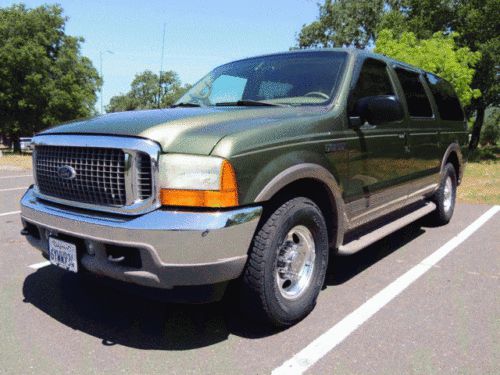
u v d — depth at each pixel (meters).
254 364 2.61
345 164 3.41
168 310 3.35
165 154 2.54
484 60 19.88
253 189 2.65
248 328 3.07
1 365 2.59
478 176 12.45
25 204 3.22
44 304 3.45
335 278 4.04
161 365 2.61
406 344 2.83
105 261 2.69
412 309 3.36
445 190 5.97
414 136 4.60
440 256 4.70
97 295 3.63
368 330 3.02
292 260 3.03
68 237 2.86
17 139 33.78
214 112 3.10
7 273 4.15
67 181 2.89
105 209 2.69
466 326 3.07
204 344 2.85
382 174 3.98
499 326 3.07
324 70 3.80
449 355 2.69
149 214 2.53
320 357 2.68
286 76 3.90
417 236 5.54
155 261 2.48
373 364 2.60
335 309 3.36
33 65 31.14
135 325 3.12
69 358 2.67
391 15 23.86
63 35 34.47
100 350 2.77
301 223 3.01
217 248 2.50
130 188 2.58
